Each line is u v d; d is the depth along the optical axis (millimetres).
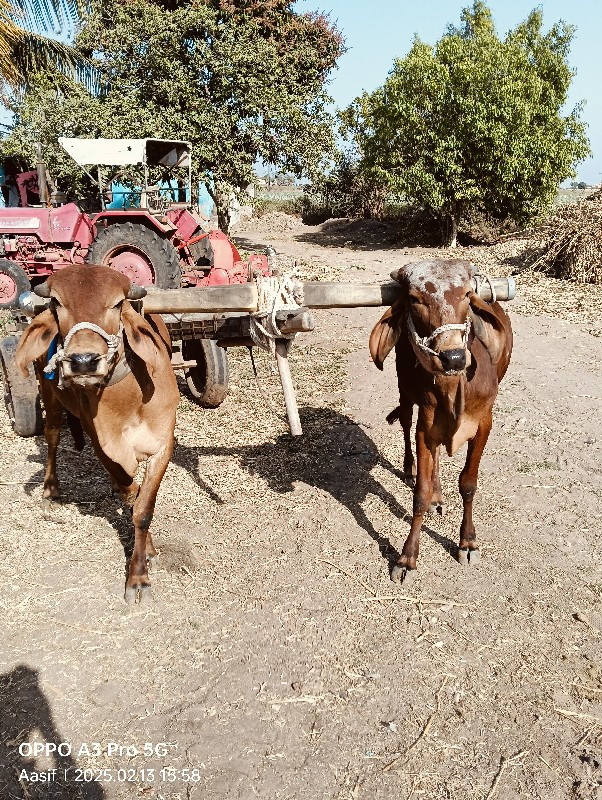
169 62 16500
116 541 4805
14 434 6785
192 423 7039
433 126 21188
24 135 15195
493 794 2854
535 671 3551
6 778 2959
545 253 15195
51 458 5215
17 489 5582
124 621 3959
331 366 9133
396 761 3018
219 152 17047
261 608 4066
